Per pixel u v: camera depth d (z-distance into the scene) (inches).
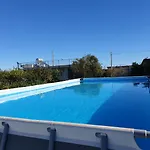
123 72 1063.0
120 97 397.1
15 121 109.0
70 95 472.4
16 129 108.7
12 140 108.0
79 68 1041.5
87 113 274.1
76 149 90.6
